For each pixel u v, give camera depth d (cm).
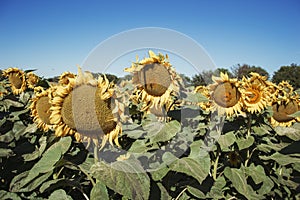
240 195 95
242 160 104
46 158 71
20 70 172
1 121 113
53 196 70
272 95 122
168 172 80
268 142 110
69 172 89
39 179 73
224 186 94
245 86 104
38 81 174
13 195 77
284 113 121
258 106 98
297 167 109
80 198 84
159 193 75
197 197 79
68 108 68
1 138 99
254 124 107
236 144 101
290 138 109
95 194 63
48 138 91
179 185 88
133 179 63
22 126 113
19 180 78
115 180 61
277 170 115
